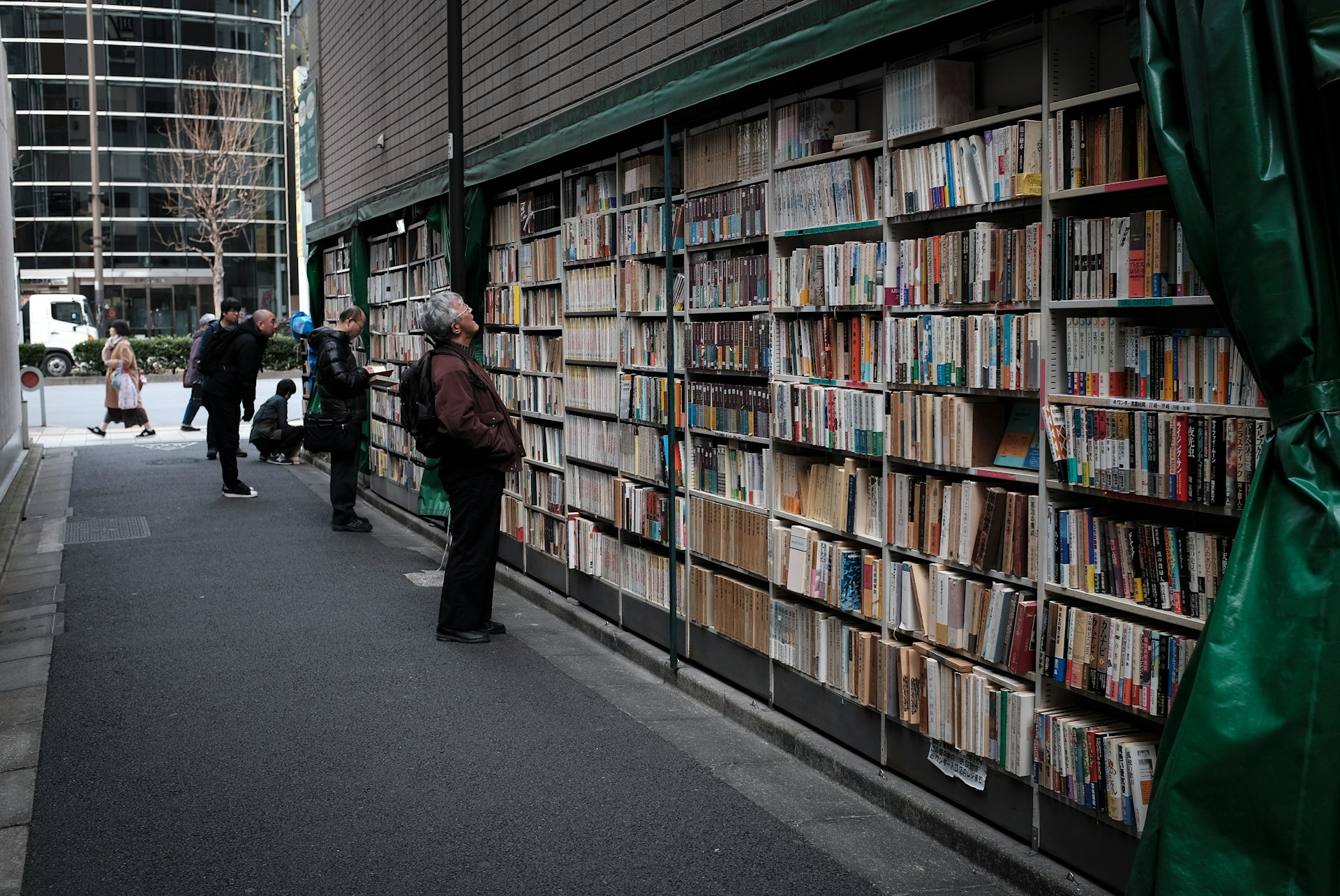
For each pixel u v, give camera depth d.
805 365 5.01
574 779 4.65
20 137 49.47
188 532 10.14
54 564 8.84
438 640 6.74
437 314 6.52
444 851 3.98
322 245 15.20
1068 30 3.65
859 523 4.70
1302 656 2.55
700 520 5.88
